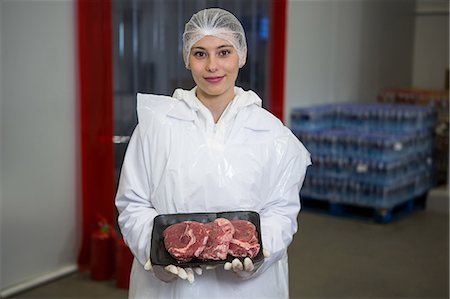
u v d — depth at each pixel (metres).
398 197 4.51
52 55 3.04
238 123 1.61
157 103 1.66
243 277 1.52
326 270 3.46
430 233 4.23
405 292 3.15
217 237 1.44
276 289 1.67
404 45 6.54
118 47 3.30
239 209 1.57
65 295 3.01
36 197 3.07
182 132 1.59
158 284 1.62
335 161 4.53
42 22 2.98
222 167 1.57
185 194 1.56
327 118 4.82
